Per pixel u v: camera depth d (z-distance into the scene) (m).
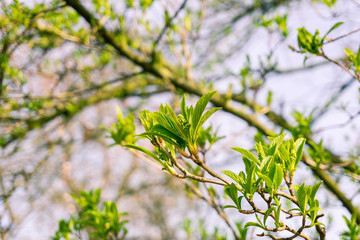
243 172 1.26
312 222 1.19
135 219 8.44
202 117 1.13
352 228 1.75
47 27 3.17
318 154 2.24
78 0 2.85
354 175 2.16
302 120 2.34
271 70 3.31
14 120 3.76
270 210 1.14
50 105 4.02
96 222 2.27
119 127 2.07
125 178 8.23
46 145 5.23
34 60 3.38
